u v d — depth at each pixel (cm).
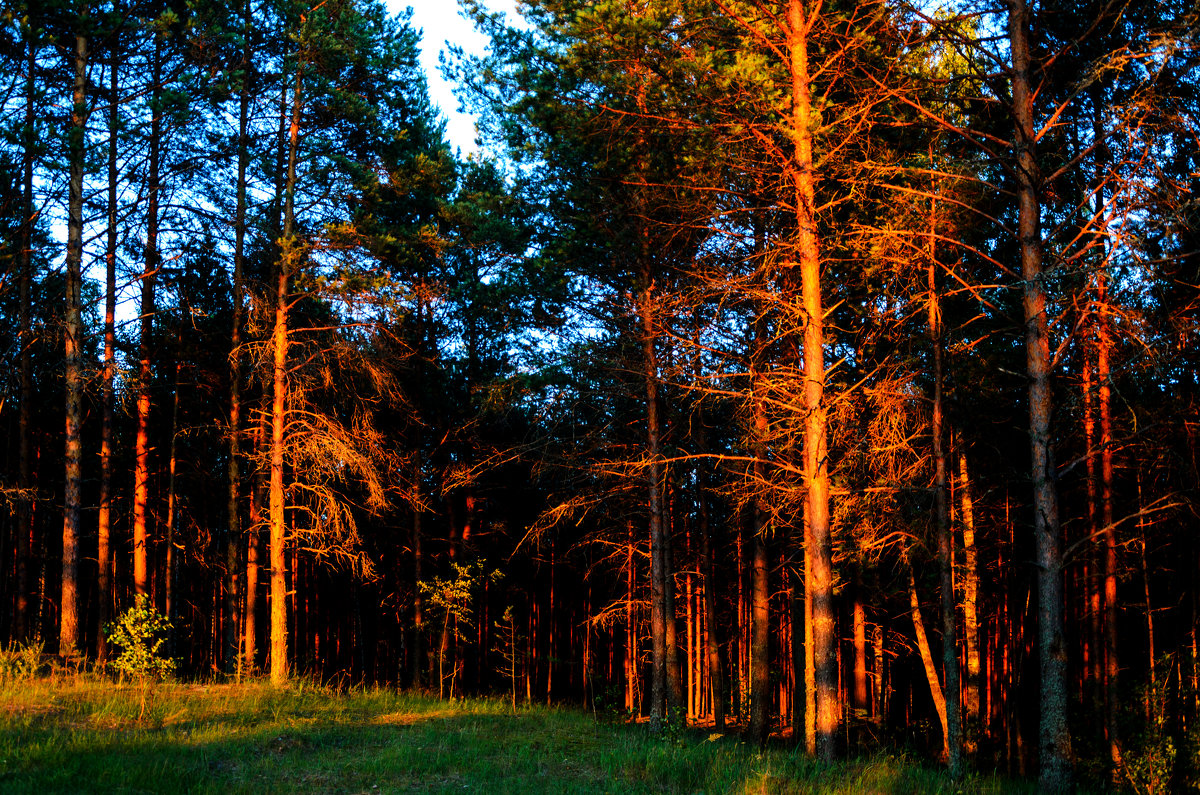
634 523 2183
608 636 3108
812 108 1303
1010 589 2169
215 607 2934
